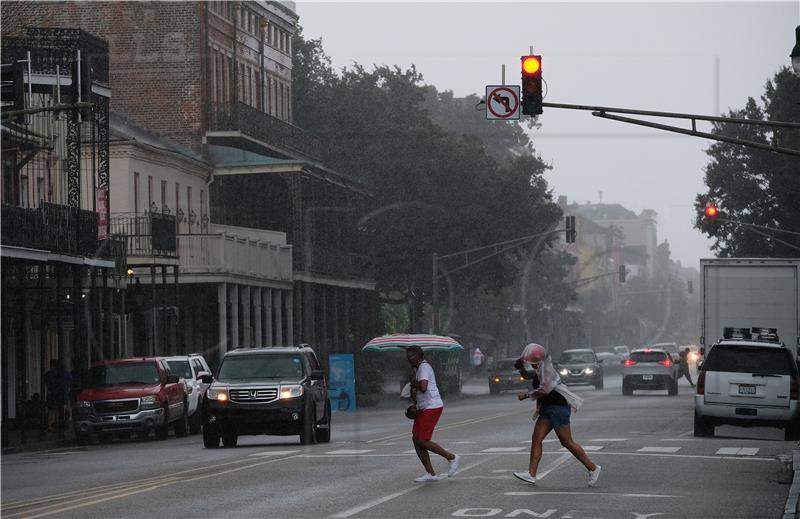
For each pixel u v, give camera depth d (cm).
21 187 8738
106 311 8512
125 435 7594
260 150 12131
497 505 3234
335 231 12925
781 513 3084
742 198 12669
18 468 4916
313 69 14875
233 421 5672
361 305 13462
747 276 7744
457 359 13038
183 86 11519
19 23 11519
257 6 12875
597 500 3341
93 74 8319
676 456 4734
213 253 10425
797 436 5784
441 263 13988
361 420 8194
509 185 14100
